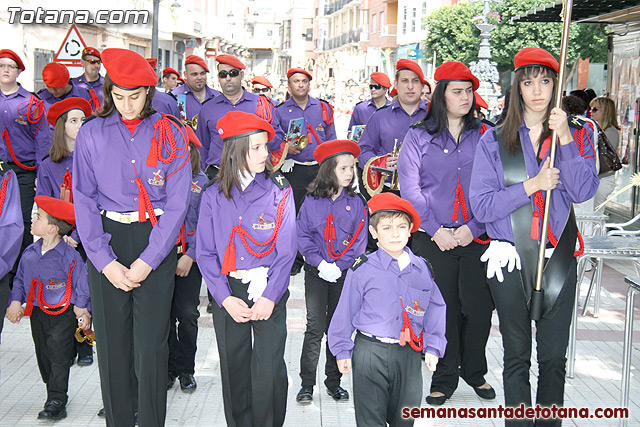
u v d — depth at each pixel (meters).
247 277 4.29
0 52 7.45
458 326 5.33
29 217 7.62
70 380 5.70
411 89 7.05
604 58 25.98
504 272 4.25
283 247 4.29
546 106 4.21
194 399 5.41
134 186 4.27
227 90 8.22
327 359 5.41
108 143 4.25
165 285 4.34
